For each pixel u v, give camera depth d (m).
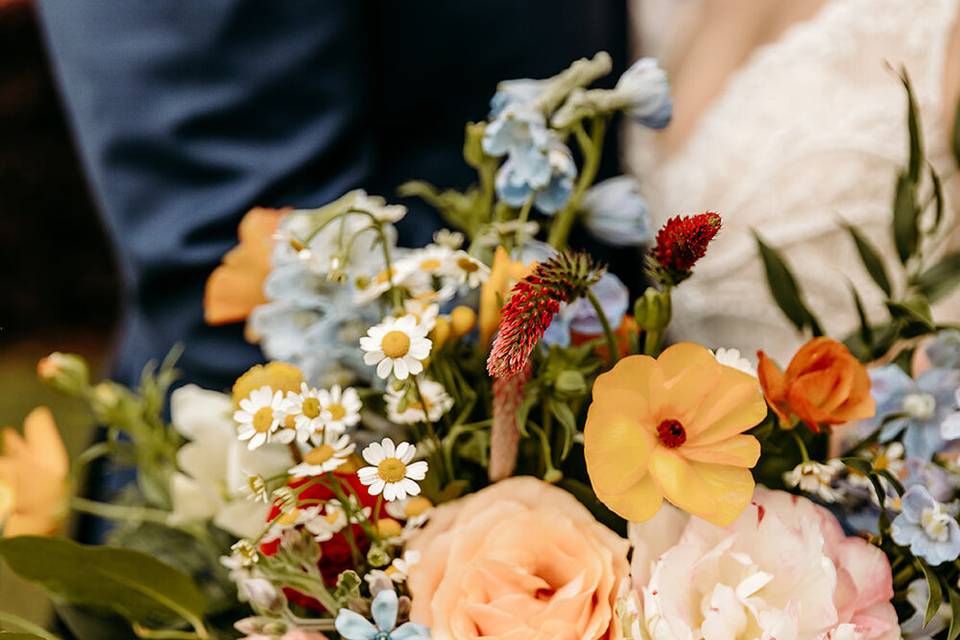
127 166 0.83
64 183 4.64
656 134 1.42
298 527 0.63
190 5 0.81
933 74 1.27
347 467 0.65
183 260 0.82
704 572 0.57
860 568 0.58
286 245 0.71
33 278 4.70
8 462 0.76
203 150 0.82
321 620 0.63
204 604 0.68
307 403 0.60
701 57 1.41
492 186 0.77
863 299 1.30
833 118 1.30
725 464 0.55
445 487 0.66
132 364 0.98
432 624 0.59
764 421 0.63
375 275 0.70
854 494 0.64
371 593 0.60
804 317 0.79
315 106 0.84
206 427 0.76
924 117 1.27
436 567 0.60
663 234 0.60
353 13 0.85
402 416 0.64
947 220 1.27
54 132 4.59
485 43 0.94
